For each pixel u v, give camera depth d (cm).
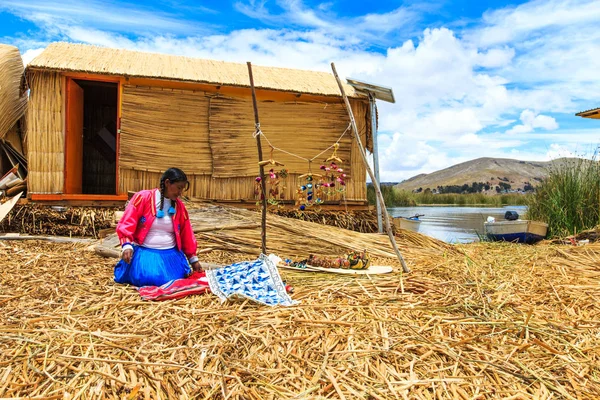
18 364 233
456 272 445
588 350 269
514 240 963
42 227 721
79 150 842
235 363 240
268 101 844
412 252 632
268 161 473
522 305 354
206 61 922
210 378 224
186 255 429
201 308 329
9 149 833
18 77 823
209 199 811
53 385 214
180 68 826
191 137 814
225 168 823
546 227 980
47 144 743
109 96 1106
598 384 233
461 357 254
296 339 270
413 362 245
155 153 794
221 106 822
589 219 1001
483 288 392
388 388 220
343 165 884
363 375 231
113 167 1173
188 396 211
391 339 275
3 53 794
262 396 211
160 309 324
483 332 295
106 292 364
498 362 252
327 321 298
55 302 333
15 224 715
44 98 740
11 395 205
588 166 1049
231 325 291
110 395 209
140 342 264
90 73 737
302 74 965
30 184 735
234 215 659
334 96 855
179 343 264
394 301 355
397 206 3619
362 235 680
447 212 2594
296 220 685
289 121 855
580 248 626
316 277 436
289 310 324
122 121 775
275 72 936
